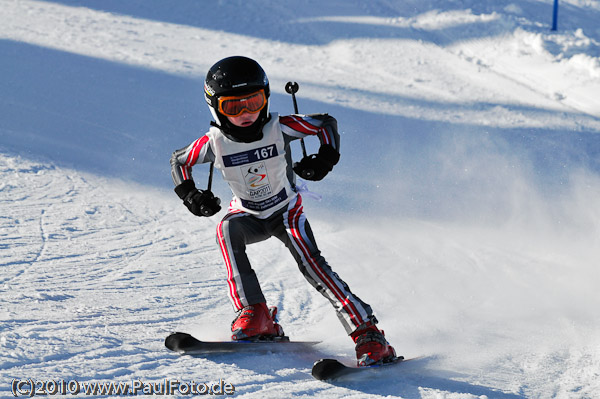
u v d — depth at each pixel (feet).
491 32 103.71
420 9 112.78
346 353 27.86
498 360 27.43
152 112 70.79
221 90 24.27
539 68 92.68
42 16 104.94
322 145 26.18
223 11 111.65
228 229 26.94
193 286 35.65
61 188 51.31
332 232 47.24
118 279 35.60
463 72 91.86
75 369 22.48
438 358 27.35
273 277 38.60
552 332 30.91
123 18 107.55
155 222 46.93
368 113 75.10
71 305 30.48
